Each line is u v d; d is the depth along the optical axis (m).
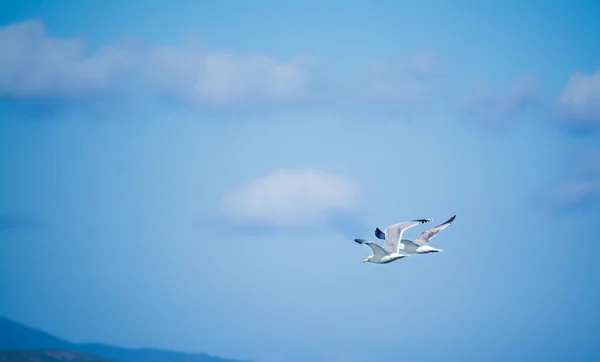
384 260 50.91
